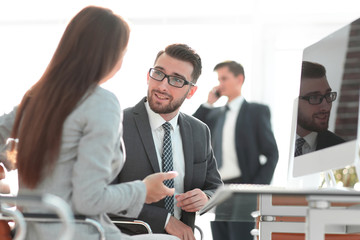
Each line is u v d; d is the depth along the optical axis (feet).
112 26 6.66
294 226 8.57
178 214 10.79
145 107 11.09
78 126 6.25
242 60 23.02
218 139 17.88
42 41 23.45
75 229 6.20
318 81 8.46
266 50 22.91
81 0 23.43
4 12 23.43
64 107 6.23
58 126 6.19
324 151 7.86
